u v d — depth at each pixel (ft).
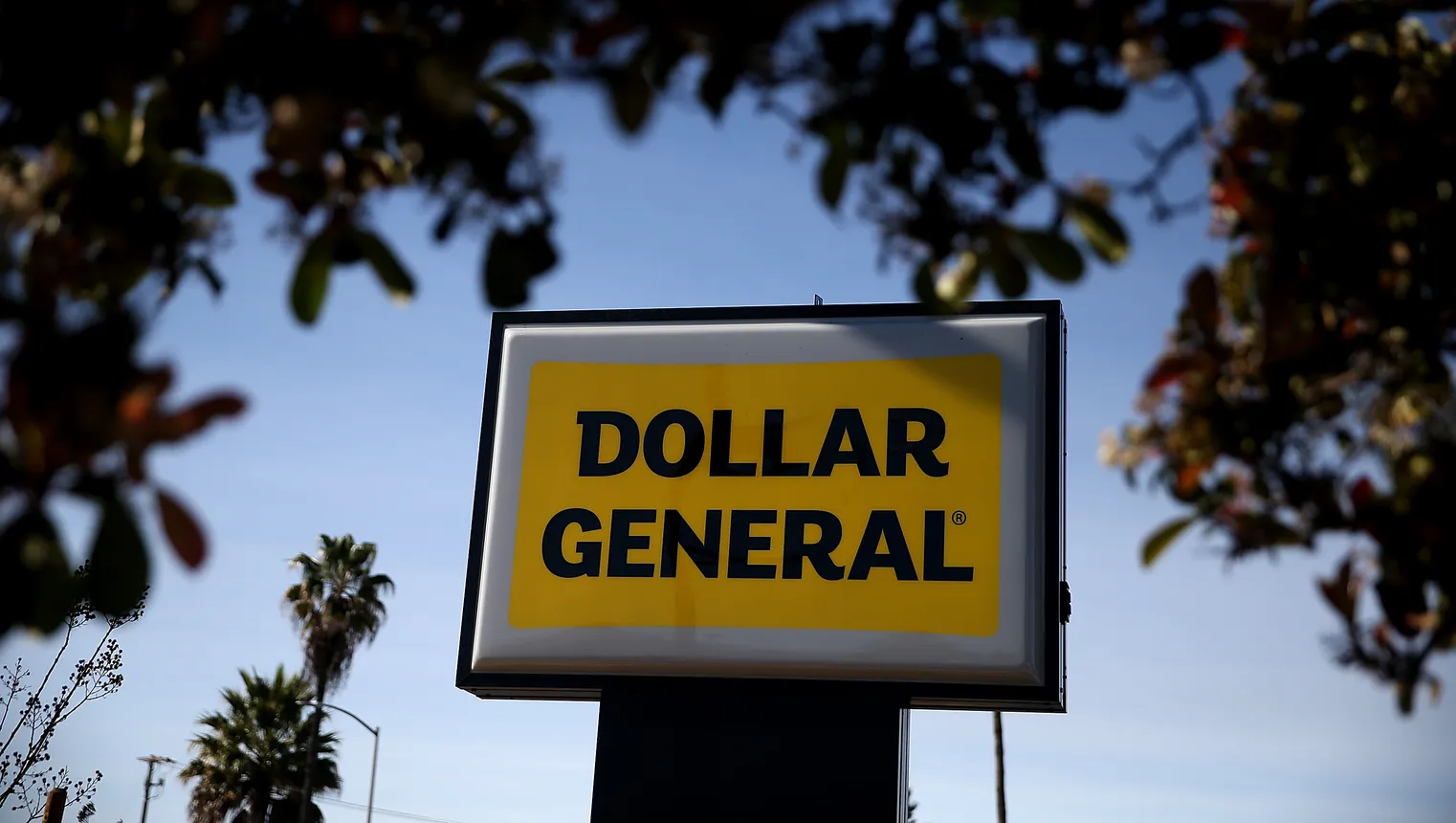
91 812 43.65
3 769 41.45
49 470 8.93
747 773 38.86
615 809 39.24
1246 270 12.64
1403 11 12.01
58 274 11.55
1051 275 11.53
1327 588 10.93
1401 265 12.07
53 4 10.48
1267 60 12.17
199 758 129.80
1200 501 11.85
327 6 11.07
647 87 10.85
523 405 42.29
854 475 39.86
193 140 11.90
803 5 10.47
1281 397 11.73
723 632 39.37
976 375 39.91
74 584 9.01
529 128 11.97
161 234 12.33
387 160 12.59
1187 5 11.49
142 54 10.73
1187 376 11.95
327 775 133.90
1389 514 10.68
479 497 41.83
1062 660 38.01
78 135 12.10
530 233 11.66
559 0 10.89
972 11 10.79
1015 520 38.58
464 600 41.11
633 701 40.04
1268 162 12.39
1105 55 11.64
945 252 11.66
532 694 41.04
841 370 40.78
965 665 37.81
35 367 9.07
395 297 11.93
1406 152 12.10
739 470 40.55
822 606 39.01
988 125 11.45
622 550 40.57
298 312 11.86
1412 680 10.62
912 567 38.81
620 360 42.14
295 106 11.28
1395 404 11.82
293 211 12.33
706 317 42.09
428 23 11.43
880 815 37.78
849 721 38.68
